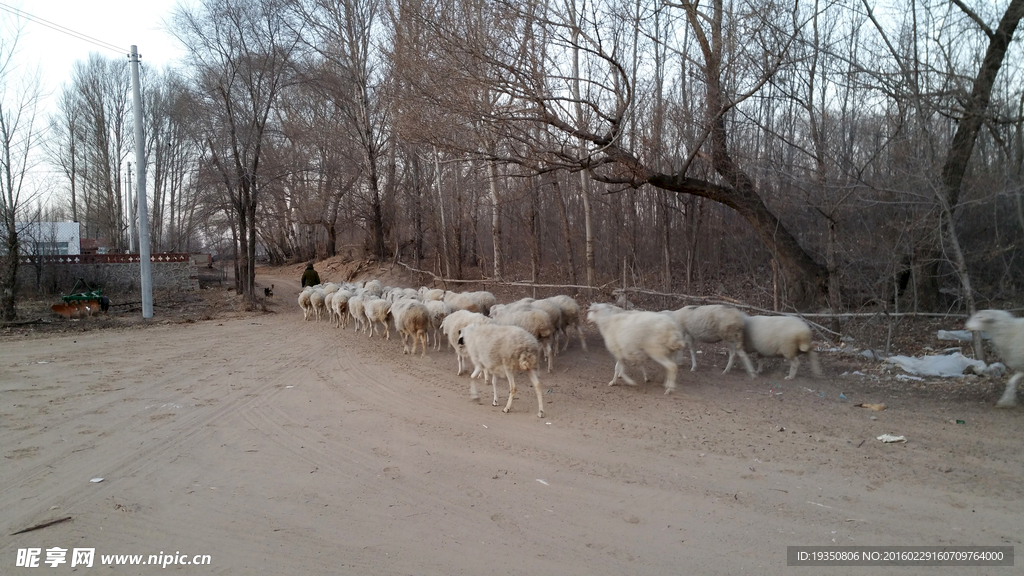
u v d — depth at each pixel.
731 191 13.18
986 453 6.10
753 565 4.18
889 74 10.49
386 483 5.79
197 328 18.11
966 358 9.70
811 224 16.03
